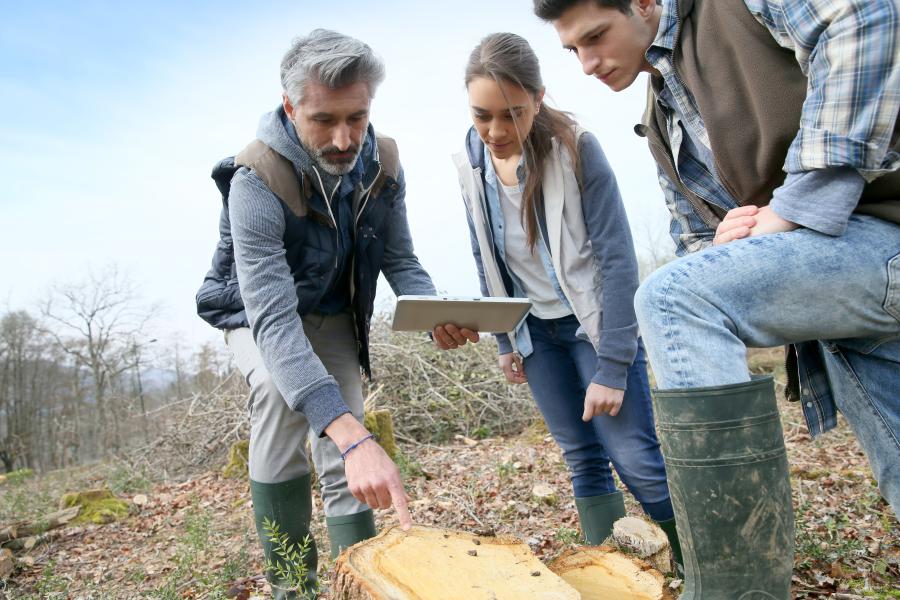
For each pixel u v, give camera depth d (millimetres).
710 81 1712
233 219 2291
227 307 2525
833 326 1539
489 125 2301
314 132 2211
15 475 9273
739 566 1372
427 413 6863
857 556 2475
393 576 1601
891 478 1802
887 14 1343
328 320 2611
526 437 6504
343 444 1956
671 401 1424
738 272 1478
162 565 3895
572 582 1867
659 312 1504
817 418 1961
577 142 2420
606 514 2576
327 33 2221
